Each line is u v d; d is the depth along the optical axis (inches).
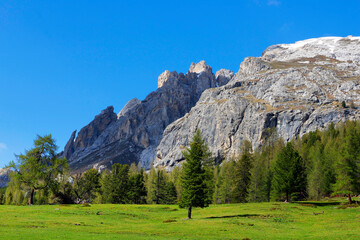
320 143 5693.9
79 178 4220.0
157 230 1724.9
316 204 3029.0
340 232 1601.9
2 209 2272.4
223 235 1569.9
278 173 3388.3
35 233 1348.4
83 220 2004.2
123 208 2807.6
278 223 2037.4
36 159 2891.2
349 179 2775.6
